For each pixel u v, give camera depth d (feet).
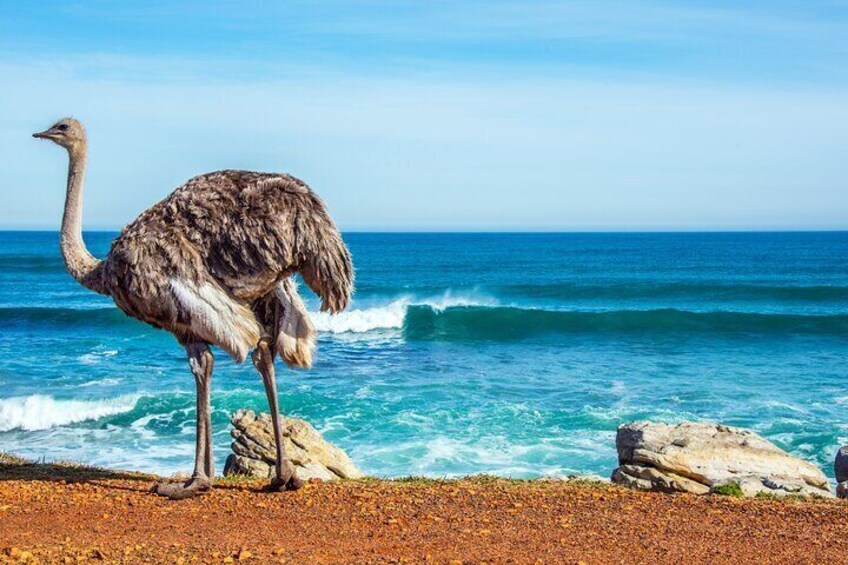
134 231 24.99
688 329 114.93
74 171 26.99
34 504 24.00
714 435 34.55
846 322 114.62
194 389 73.26
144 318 25.54
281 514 23.44
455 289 164.86
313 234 24.44
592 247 404.36
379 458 52.47
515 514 23.86
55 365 86.74
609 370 84.94
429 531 21.90
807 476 33.35
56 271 213.05
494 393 72.18
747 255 327.06
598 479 34.71
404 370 83.76
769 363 90.22
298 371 82.07
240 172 25.54
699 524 23.30
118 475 28.68
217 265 24.57
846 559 20.36
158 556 19.34
